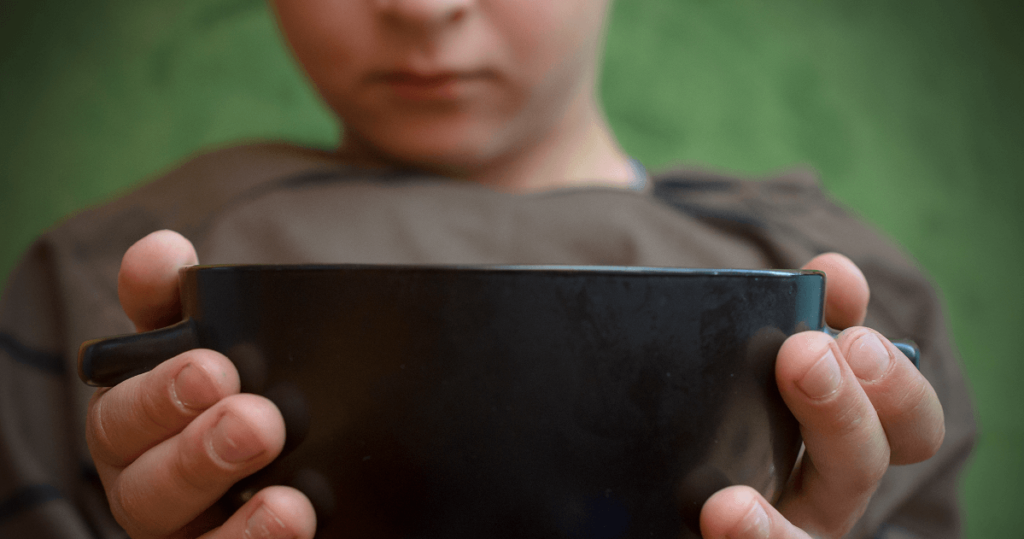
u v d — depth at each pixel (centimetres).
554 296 28
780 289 30
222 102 64
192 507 31
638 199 46
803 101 68
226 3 64
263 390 30
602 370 28
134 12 63
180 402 30
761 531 30
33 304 44
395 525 30
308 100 65
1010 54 69
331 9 43
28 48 62
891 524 46
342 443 29
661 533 30
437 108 44
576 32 44
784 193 53
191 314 31
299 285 29
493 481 29
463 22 42
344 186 45
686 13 67
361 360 29
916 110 69
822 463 32
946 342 48
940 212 69
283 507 30
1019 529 66
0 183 62
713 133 68
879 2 69
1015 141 69
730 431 30
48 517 41
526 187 49
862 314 35
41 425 43
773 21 68
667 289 28
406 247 43
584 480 29
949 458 46
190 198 45
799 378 30
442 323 28
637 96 67
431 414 28
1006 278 70
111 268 44
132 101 63
